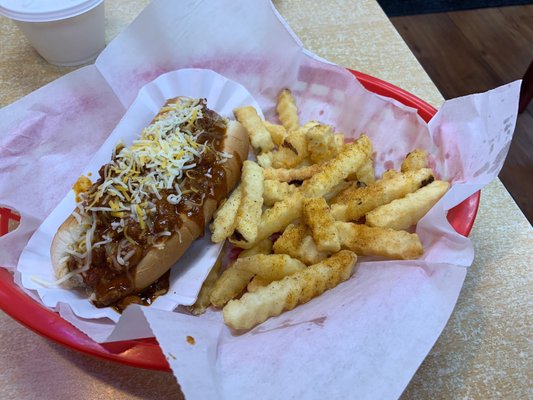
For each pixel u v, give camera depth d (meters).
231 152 0.28
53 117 0.28
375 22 0.41
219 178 0.27
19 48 0.38
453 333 0.22
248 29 0.31
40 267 0.25
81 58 0.37
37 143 0.28
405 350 0.19
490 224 0.27
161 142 0.26
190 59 0.32
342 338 0.19
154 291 0.25
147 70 0.31
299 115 0.33
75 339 0.20
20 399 0.20
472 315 0.23
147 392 0.21
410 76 0.36
